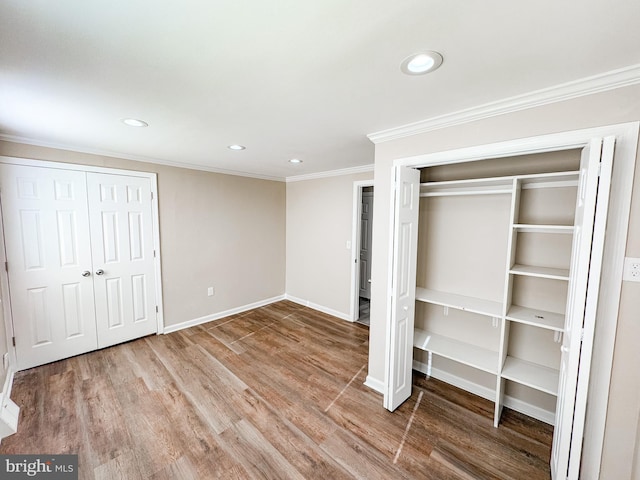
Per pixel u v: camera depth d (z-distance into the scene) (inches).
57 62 49.2
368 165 145.5
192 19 38.2
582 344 52.0
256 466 66.5
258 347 128.2
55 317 110.3
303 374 106.5
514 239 81.3
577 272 52.7
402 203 82.5
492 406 89.6
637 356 52.7
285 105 68.0
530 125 62.6
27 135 94.7
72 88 59.2
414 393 96.3
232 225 166.6
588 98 55.6
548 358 81.8
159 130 88.0
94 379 100.5
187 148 111.5
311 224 179.5
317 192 174.2
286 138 95.6
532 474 65.4
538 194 81.8
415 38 42.3
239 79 55.4
